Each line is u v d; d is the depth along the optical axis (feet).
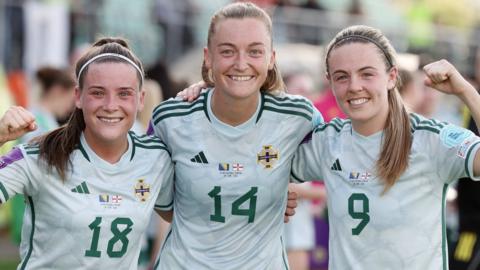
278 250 45.73
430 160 41.04
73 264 42.39
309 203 71.87
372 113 41.39
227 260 44.91
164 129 45.70
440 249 41.42
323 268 74.38
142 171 43.65
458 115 103.50
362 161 42.06
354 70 41.32
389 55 42.06
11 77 94.02
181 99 46.09
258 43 42.70
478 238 58.34
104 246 42.50
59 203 41.98
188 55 107.34
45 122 66.23
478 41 123.44
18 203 65.36
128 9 103.24
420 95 73.20
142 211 43.21
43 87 69.97
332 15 115.65
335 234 42.70
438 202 41.47
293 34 112.57
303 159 45.09
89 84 42.11
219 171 44.42
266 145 44.57
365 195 41.60
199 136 44.78
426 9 134.21
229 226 44.86
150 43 104.22
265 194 44.57
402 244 40.98
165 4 106.22
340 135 43.42
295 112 45.14
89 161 42.70
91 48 43.78
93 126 42.06
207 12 109.09
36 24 95.61
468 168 39.73
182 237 45.57
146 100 70.33
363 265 41.63
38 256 42.68
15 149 42.22
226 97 43.39
